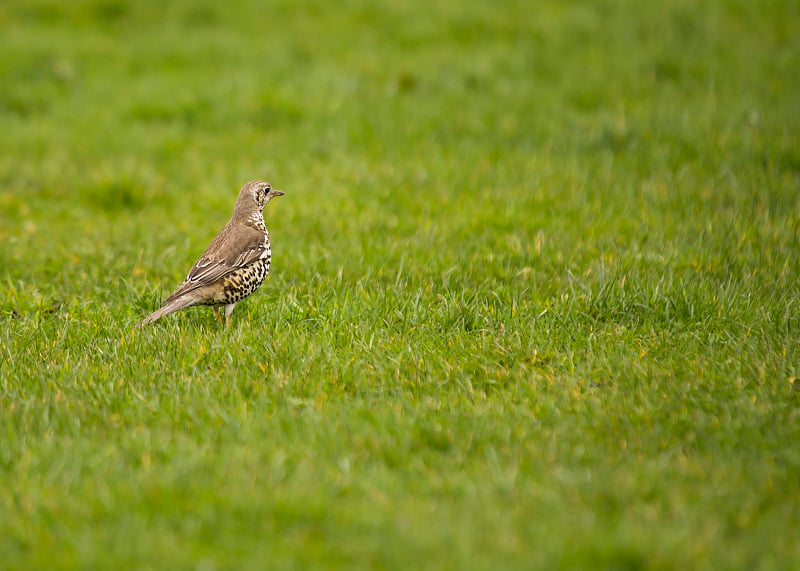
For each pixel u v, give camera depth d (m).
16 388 9.88
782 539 6.97
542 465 8.20
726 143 18.66
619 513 7.40
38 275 14.06
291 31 28.89
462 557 6.79
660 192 16.84
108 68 26.22
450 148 20.14
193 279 11.55
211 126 22.39
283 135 21.50
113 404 9.55
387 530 7.20
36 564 6.91
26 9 30.23
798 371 9.97
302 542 7.10
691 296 11.96
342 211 16.61
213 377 10.16
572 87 23.72
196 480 7.93
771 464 8.13
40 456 8.37
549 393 9.70
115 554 6.99
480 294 12.66
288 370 10.27
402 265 13.62
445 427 8.88
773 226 14.85
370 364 10.43
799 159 17.88
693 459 8.27
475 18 29.30
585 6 30.56
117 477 8.06
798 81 23.44
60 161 20.28
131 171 19.30
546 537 7.04
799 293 12.36
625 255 13.90
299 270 13.89
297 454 8.42
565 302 12.12
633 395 9.53
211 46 27.36
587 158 19.23
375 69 25.20
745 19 28.91
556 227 15.45
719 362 10.26
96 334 11.53
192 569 6.81
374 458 8.41
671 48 26.50
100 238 15.62
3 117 23.45
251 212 12.45
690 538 6.89
